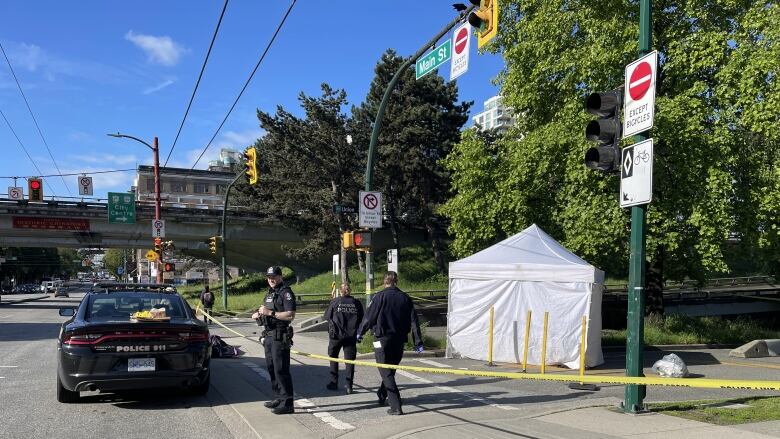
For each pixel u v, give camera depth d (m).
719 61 15.81
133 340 7.25
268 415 7.09
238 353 12.82
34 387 9.04
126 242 44.34
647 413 6.91
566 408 7.40
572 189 17.23
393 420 6.73
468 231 20.14
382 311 7.24
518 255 12.95
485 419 6.69
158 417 7.11
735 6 16.06
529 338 12.23
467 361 12.66
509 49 20.06
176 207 41.91
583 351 9.80
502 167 19.75
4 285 86.50
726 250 16.91
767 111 14.17
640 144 6.62
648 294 20.16
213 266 82.75
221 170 123.75
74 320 7.69
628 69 6.89
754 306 30.94
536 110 19.33
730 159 15.27
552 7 17.75
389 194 37.19
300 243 44.88
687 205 15.98
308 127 35.75
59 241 42.47
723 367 12.62
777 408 7.26
